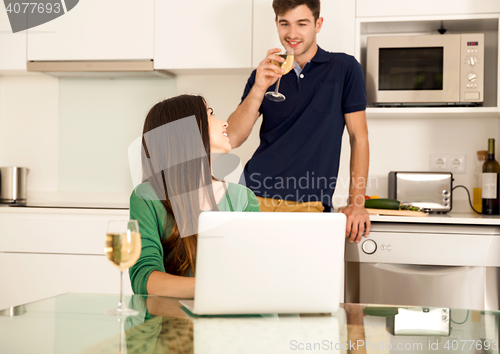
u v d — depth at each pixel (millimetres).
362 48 2590
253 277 838
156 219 1181
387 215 2068
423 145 2605
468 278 1953
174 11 2506
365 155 2080
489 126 2547
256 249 829
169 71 2699
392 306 993
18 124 2955
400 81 2320
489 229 1964
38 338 758
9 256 2434
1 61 2639
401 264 2031
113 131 2916
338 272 862
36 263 2420
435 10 2279
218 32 2477
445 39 2268
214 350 701
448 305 1958
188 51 2502
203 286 839
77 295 1079
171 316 875
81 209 2387
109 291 2383
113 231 874
